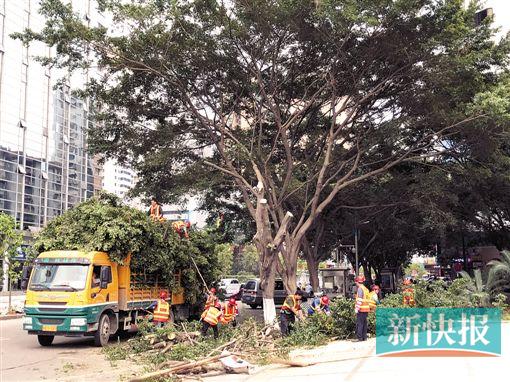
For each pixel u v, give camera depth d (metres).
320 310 16.36
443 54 18.53
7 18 50.56
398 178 24.83
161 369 10.95
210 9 18.95
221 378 10.11
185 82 20.64
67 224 16.33
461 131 20.22
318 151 24.66
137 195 22.47
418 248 40.25
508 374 8.90
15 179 51.69
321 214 27.09
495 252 34.16
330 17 16.69
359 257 36.47
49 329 14.74
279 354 12.61
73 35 18.06
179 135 22.50
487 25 19.61
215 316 14.58
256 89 21.23
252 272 97.38
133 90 21.23
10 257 26.81
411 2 16.38
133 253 17.02
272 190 21.05
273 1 18.28
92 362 12.87
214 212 29.56
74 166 61.94
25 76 53.31
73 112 61.81
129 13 18.17
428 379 8.70
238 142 20.39
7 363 12.74
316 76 21.72
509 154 25.38
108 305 15.84
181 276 20.39
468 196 27.44
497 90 17.97
